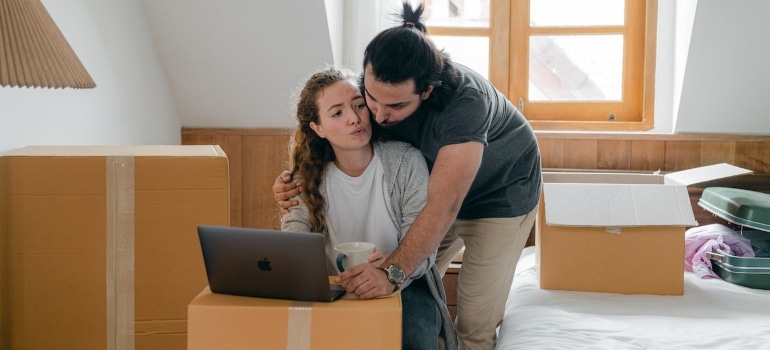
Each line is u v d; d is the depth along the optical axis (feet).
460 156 5.92
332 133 5.86
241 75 10.56
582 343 6.56
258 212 11.30
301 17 9.76
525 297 8.11
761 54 9.87
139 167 5.78
